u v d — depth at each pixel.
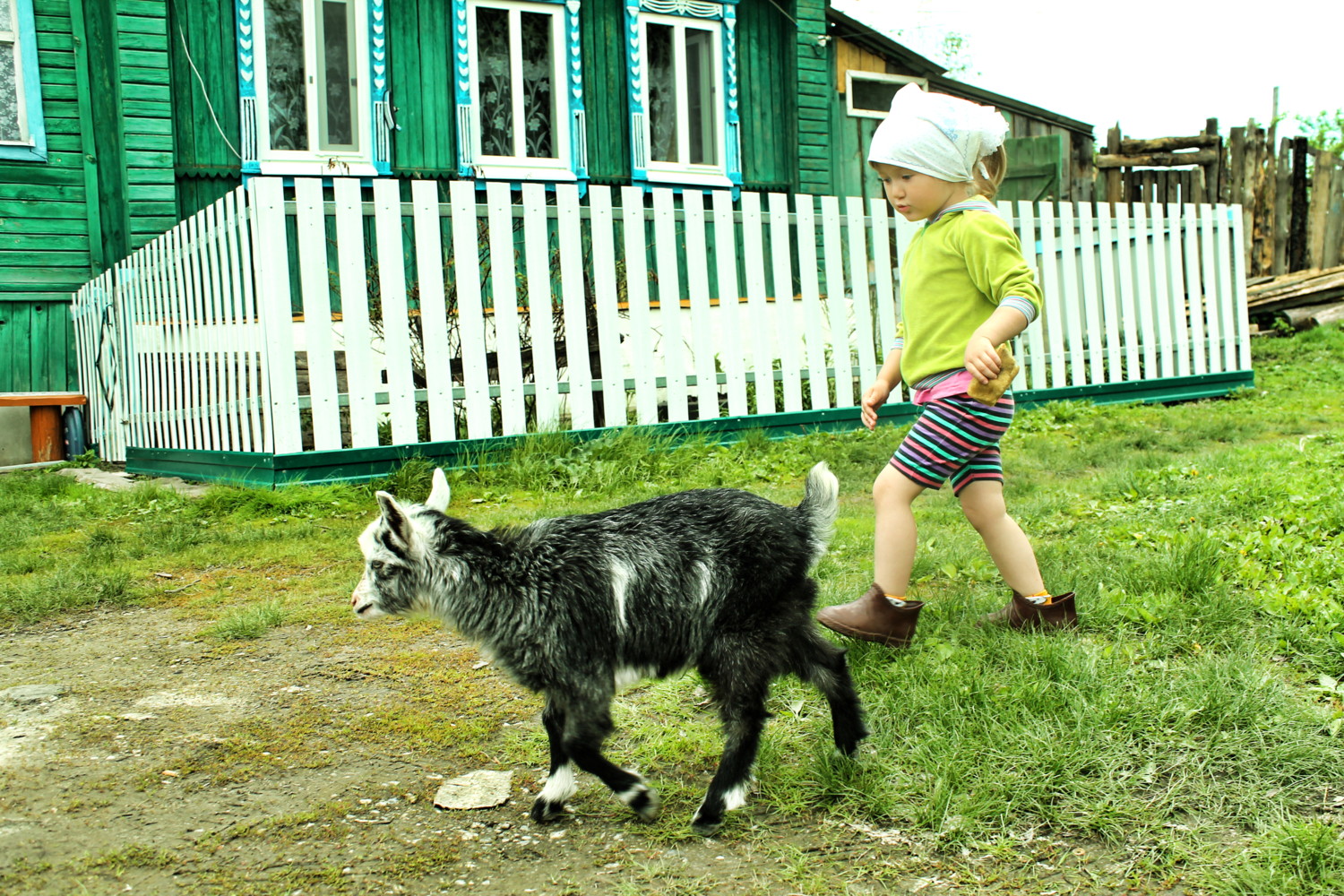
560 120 12.19
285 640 4.33
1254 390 11.19
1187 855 2.44
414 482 6.97
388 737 3.35
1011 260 3.46
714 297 13.05
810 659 2.93
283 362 7.05
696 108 13.27
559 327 8.94
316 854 2.64
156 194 10.55
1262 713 3.00
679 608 2.78
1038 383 10.15
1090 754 2.85
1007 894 2.35
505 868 2.57
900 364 3.93
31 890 2.48
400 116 11.47
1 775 3.09
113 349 9.96
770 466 7.71
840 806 2.76
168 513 6.83
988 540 3.86
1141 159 16.19
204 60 10.76
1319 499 5.29
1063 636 3.65
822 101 13.64
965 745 2.94
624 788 2.72
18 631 4.51
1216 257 11.23
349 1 11.20
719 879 2.48
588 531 2.85
